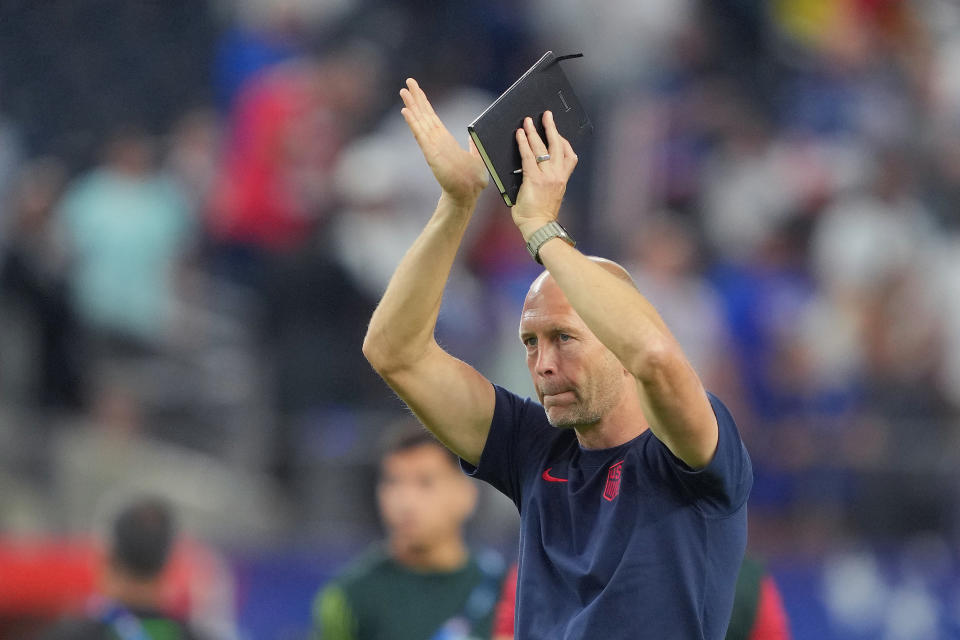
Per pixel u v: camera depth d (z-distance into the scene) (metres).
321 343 33.22
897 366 35.22
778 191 39.81
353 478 30.70
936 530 31.12
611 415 11.45
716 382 33.66
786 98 46.81
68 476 33.31
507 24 46.25
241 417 33.72
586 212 42.56
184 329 36.38
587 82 45.12
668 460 10.95
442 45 45.47
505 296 34.25
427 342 12.26
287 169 37.75
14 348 34.19
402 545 18.02
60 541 29.77
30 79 45.44
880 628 30.25
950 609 30.53
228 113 42.97
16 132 42.91
